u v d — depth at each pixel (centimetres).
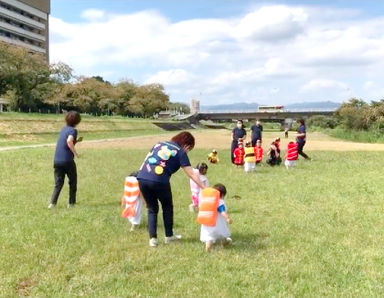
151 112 12275
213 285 508
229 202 1020
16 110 7812
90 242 680
